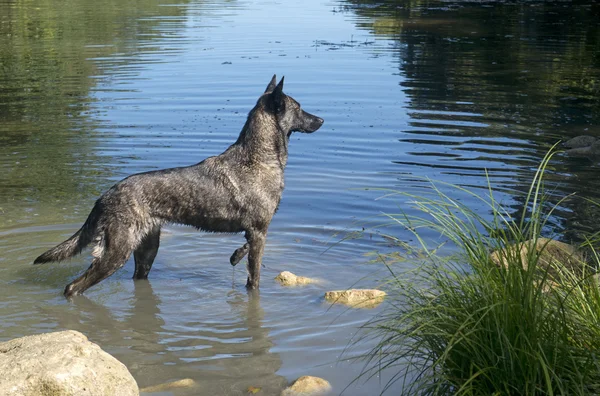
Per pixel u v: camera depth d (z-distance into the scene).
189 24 25.70
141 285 7.55
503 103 14.89
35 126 13.27
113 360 4.85
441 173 10.61
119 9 29.47
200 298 7.21
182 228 9.23
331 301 7.03
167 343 6.18
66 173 10.73
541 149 11.78
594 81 16.80
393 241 8.39
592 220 8.65
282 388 5.39
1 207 9.38
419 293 5.47
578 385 4.47
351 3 32.62
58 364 4.56
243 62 18.64
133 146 11.97
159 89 15.91
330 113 13.98
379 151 11.75
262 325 6.53
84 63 18.75
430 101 14.96
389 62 18.83
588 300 5.08
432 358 5.09
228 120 13.44
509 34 23.33
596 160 11.23
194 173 7.34
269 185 7.42
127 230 7.07
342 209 9.43
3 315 6.69
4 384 4.43
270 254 8.20
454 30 24.12
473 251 5.24
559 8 29.58
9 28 24.27
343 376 5.54
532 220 5.30
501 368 4.64
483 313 4.80
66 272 7.82
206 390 5.37
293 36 23.00
